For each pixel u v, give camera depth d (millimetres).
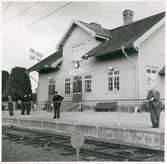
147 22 20078
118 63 19188
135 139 9984
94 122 12664
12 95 31016
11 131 15945
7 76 36188
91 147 10094
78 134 6383
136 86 17594
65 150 9461
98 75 20625
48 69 26516
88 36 21984
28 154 8836
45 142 11234
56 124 14328
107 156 8305
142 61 17922
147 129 9633
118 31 22609
